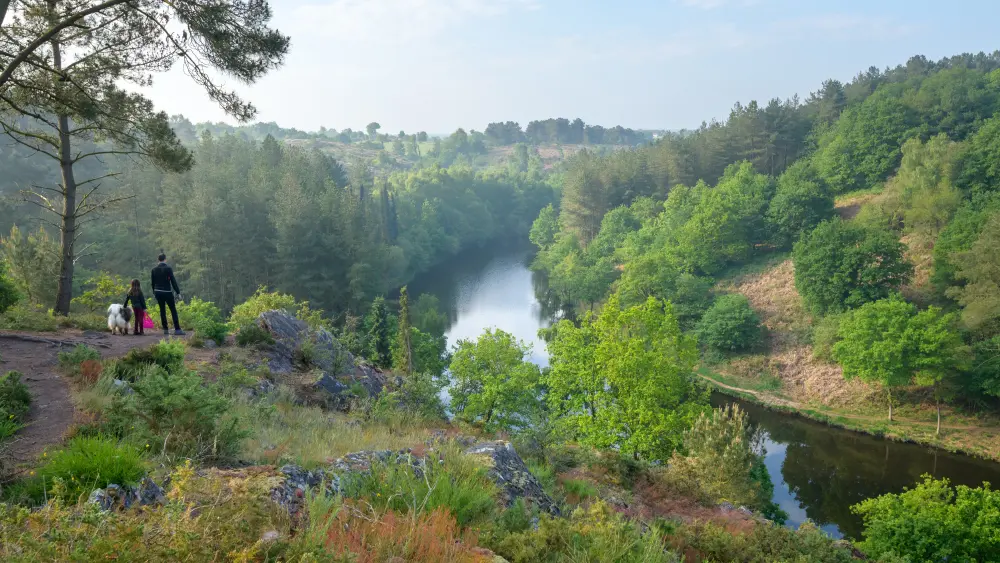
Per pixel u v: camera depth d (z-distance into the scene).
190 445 7.34
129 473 5.38
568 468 14.91
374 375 20.19
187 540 3.55
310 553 3.87
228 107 13.97
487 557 5.38
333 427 11.84
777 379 52.97
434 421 16.78
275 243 67.62
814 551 11.05
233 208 68.25
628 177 117.75
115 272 63.53
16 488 5.43
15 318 14.24
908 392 46.19
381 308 54.38
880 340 44.38
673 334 34.03
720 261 76.81
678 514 13.48
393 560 4.63
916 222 63.09
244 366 15.01
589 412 33.78
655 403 29.78
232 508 4.30
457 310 85.94
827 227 58.31
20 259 29.42
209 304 29.84
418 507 6.12
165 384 7.96
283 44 13.28
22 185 72.81
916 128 86.81
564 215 120.31
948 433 41.66
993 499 21.95
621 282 70.94
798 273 59.25
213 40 12.66
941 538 21.25
